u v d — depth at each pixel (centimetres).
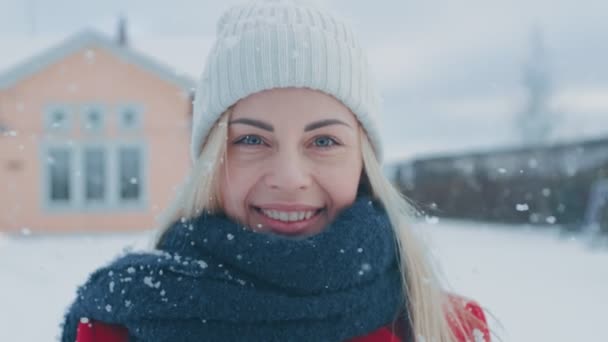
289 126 139
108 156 1644
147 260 141
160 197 1653
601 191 1242
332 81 142
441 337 152
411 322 150
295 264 132
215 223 140
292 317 131
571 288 704
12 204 1606
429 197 2022
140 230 1638
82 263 912
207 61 154
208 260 138
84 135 1634
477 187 1848
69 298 647
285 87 141
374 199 156
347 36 151
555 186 1570
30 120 1616
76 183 1633
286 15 147
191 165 164
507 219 1719
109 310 138
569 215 1485
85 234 1566
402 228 154
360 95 147
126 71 1645
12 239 1409
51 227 1619
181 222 146
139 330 135
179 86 1658
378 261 141
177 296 133
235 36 146
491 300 634
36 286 718
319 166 141
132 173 1658
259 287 135
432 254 163
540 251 1095
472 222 1833
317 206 142
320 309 132
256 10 150
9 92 1606
